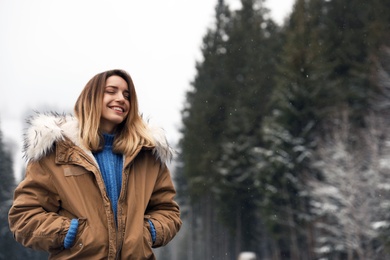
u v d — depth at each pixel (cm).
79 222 255
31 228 259
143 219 269
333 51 3206
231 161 3641
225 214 3591
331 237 2273
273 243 3200
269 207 2873
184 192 4600
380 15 2944
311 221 2662
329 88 2978
